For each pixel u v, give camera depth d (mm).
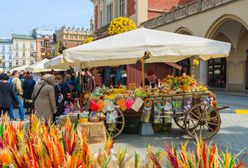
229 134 8000
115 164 2102
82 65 10891
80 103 9281
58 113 9977
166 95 7543
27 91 12469
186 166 1975
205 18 19016
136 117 8141
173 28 22625
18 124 2988
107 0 36375
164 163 3887
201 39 8086
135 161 2182
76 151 1939
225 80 27062
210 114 7535
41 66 19453
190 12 20578
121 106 7418
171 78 8695
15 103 10094
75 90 15523
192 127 7656
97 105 7152
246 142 7070
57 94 9953
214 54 7715
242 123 9727
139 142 7105
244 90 24266
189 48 7480
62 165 1785
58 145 1942
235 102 16047
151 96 7566
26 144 2143
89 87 15266
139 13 27641
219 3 17547
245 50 24531
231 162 2014
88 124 6859
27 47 113875
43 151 1884
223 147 6570
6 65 114375
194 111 7480
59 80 11500
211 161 1941
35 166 1803
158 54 7297
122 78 18609
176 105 7531
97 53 7324
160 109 7570
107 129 7402
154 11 28266
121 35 8023
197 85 8141
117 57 7285
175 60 10438
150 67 18625
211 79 28891
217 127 7434
